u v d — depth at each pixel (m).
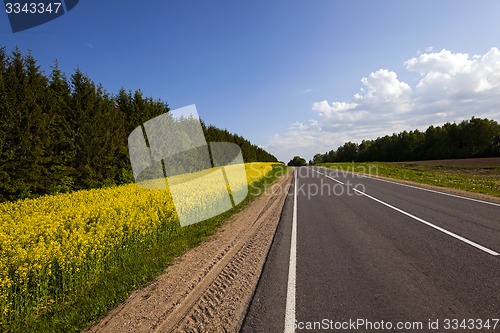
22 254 4.43
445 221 7.24
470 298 3.33
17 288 4.35
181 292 4.14
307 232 6.93
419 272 4.14
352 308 3.27
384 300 3.41
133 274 4.90
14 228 5.95
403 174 27.06
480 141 74.94
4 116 11.41
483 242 5.38
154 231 7.30
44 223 6.36
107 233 5.91
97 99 18.16
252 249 5.91
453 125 80.50
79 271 4.95
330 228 7.19
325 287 3.85
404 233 6.31
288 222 8.20
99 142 17.33
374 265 4.52
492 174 28.22
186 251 6.17
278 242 6.20
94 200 10.07
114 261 5.66
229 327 3.12
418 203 10.19
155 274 4.93
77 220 6.60
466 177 23.75
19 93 12.20
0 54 12.25
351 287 3.80
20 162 11.84
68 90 17.14
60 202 9.82
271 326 3.03
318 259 4.98
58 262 4.74
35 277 4.37
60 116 15.32
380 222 7.51
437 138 84.38
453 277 3.91
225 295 3.90
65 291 4.61
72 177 15.39
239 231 7.62
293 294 3.71
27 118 12.07
